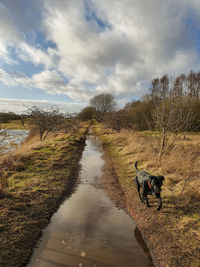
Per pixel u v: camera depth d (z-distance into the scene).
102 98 56.66
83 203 5.46
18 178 6.50
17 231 3.66
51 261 3.10
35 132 19.83
